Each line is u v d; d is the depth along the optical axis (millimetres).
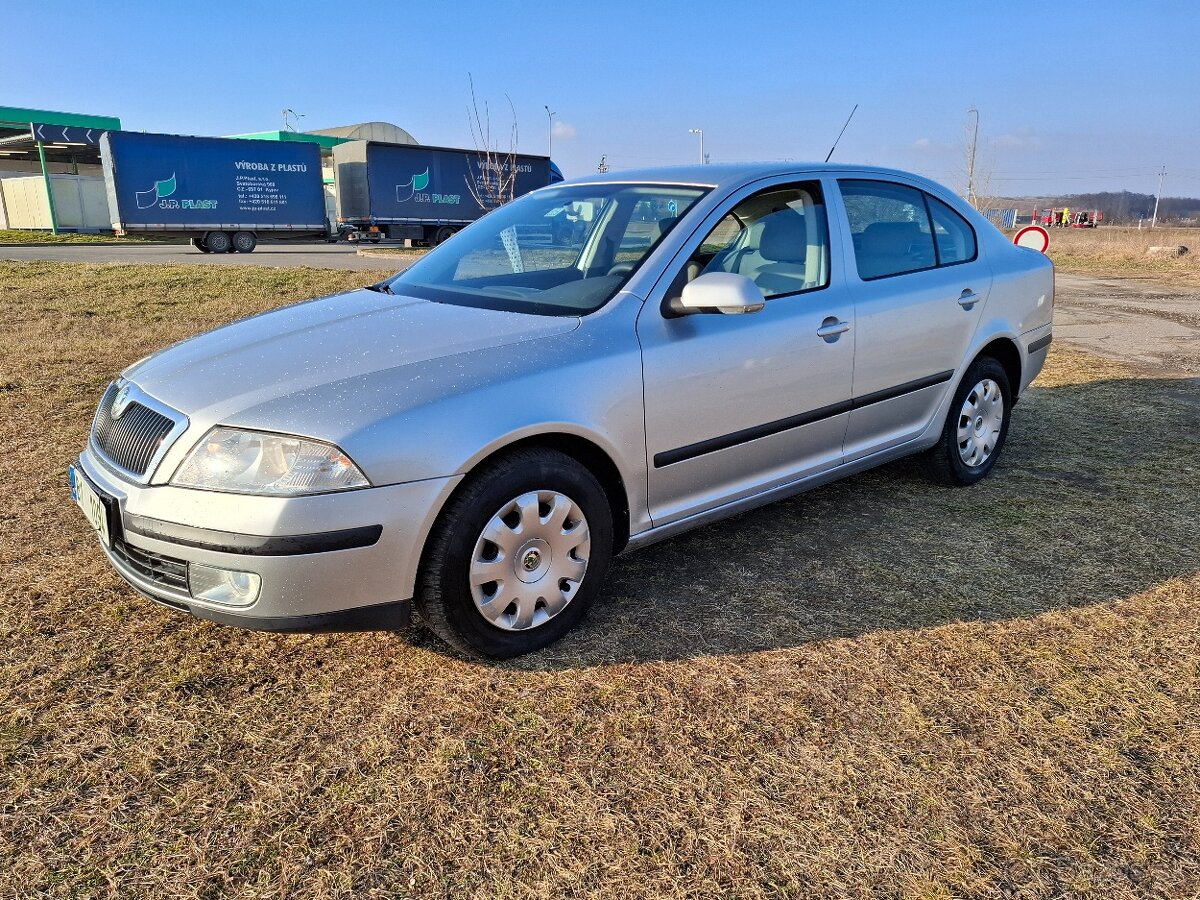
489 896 1919
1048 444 5305
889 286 3924
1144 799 2225
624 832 2105
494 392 2684
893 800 2217
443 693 2676
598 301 3129
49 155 39875
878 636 3012
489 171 29812
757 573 3508
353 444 2459
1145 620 3125
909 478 4680
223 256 23875
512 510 2766
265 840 2076
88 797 2209
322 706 2605
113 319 9773
